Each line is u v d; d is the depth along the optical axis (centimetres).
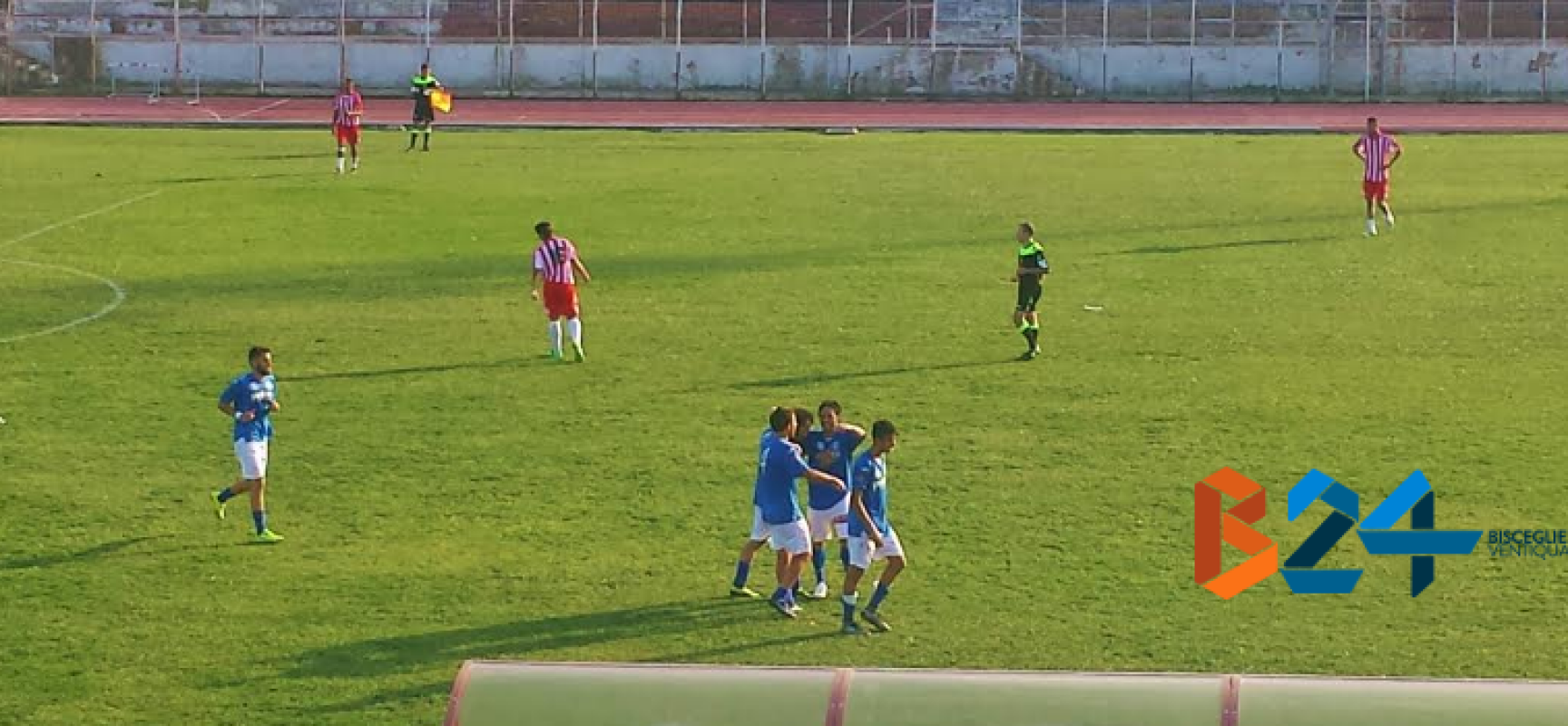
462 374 3384
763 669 1797
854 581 2267
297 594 2411
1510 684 1739
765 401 3209
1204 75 8219
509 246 4519
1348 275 4150
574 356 3481
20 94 8206
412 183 5503
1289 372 3369
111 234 4666
